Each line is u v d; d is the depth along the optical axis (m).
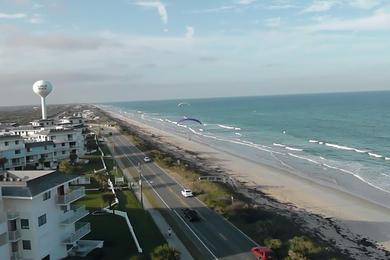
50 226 44.78
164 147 160.75
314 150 146.00
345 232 64.44
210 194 79.81
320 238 61.22
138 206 72.44
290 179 102.06
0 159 98.12
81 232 49.94
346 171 109.75
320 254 51.50
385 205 79.19
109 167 111.50
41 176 44.84
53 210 45.47
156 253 45.41
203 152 148.38
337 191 89.88
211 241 55.59
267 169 115.06
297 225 66.44
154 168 110.12
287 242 54.28
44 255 43.31
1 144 101.56
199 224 62.78
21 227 41.84
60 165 102.25
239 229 60.25
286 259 47.78
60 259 46.44
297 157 133.00
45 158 112.44
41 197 43.09
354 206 78.56
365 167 114.06
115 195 78.69
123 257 47.94
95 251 48.75
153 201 76.56
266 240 52.75
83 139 135.12
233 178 102.38
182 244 54.50
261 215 67.62
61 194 47.12
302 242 51.47
